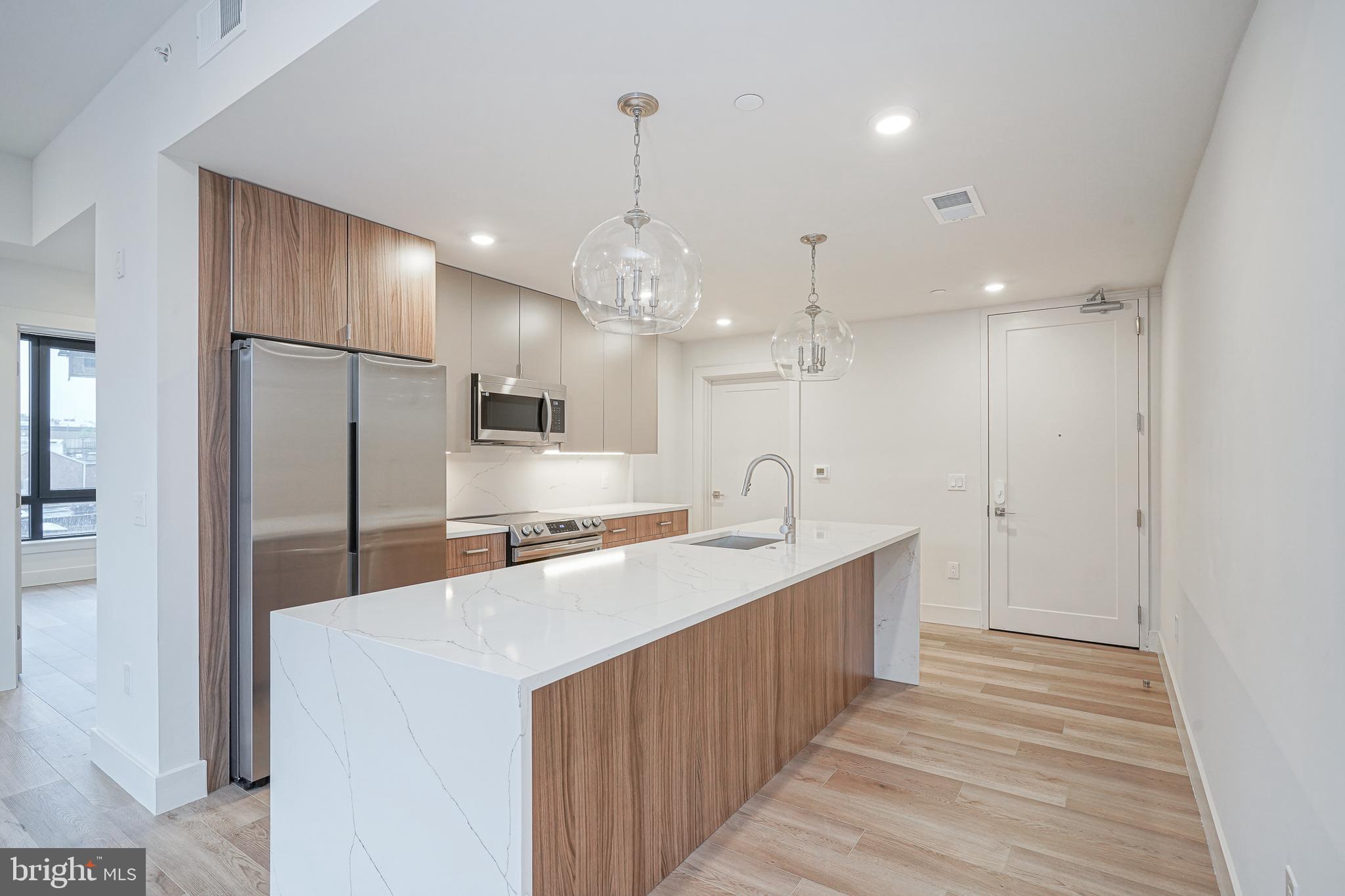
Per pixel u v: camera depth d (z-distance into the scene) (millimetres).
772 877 1972
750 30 1710
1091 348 4469
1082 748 2834
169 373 2396
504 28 1696
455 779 1384
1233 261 1896
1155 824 2254
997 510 4777
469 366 3922
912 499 5098
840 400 5434
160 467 2365
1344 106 1036
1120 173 2562
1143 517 4301
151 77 2441
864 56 1830
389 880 1518
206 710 2488
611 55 1822
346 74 1905
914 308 4848
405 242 3230
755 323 5359
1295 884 1315
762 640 2518
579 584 2143
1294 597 1321
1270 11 1470
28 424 6340
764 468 5879
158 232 2383
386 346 3125
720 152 2404
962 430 4910
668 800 1977
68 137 3020
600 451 4977
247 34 2010
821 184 2686
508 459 4652
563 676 1377
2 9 2262
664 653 1960
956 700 3398
